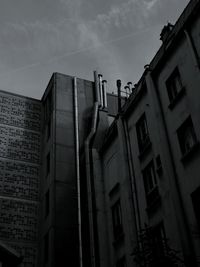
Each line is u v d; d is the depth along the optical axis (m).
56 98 34.38
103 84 37.25
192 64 19.91
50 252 26.11
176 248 17.69
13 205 30.05
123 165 24.80
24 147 33.78
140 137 24.64
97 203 26.64
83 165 30.08
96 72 37.91
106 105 35.59
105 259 24.33
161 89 22.62
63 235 26.80
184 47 21.05
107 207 26.50
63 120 33.16
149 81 23.31
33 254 28.23
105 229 25.70
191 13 20.59
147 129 23.75
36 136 35.03
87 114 34.22
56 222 27.22
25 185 31.56
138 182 23.25
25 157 33.22
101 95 36.06
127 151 25.30
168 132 20.91
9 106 35.69
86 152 29.55
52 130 32.56
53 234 26.61
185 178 18.52
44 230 28.70
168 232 18.92
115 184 26.02
